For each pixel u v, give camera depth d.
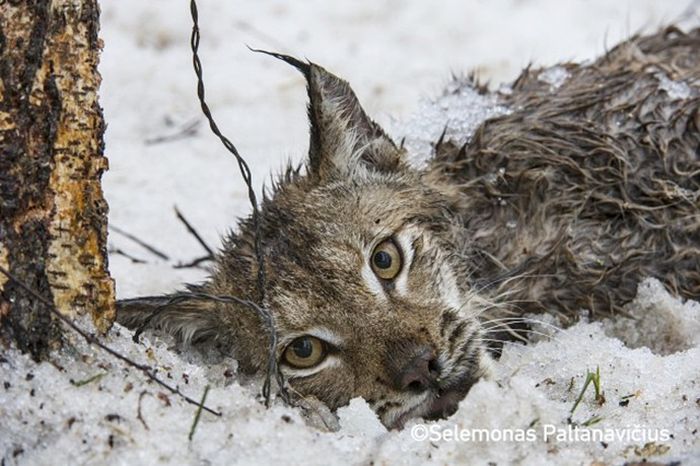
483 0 18.36
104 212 7.70
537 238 10.40
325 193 9.84
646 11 17.75
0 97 7.20
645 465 7.11
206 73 16.53
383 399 8.72
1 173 7.20
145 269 11.87
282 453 7.14
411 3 18.22
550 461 7.30
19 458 6.90
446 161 10.85
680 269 10.34
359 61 16.78
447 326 9.08
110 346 7.68
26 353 7.35
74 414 7.08
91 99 7.57
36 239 7.36
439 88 14.76
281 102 15.89
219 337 9.41
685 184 10.59
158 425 7.16
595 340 9.43
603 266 10.20
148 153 14.67
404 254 9.57
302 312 8.98
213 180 14.12
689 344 9.72
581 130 10.81
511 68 16.31
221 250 10.06
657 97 11.12
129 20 17.56
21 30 7.24
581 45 16.98
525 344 9.96
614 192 10.54
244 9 18.12
